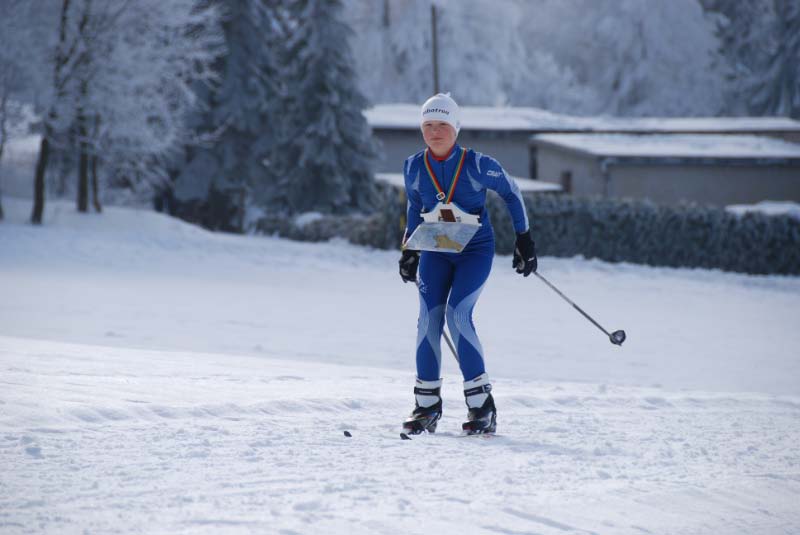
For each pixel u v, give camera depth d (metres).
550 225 68.38
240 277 54.00
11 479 7.64
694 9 170.12
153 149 82.25
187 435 9.98
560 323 40.19
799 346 36.72
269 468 8.66
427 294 12.40
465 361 12.05
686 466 10.20
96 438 9.49
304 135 108.06
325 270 60.72
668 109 168.50
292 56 110.50
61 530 6.26
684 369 29.89
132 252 62.38
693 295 55.28
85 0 75.44
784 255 67.94
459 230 12.27
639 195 93.56
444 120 12.04
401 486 8.23
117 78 76.94
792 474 9.99
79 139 79.38
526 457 10.19
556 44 181.38
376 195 111.81
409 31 157.75
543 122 120.44
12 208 81.19
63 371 14.36
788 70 168.50
